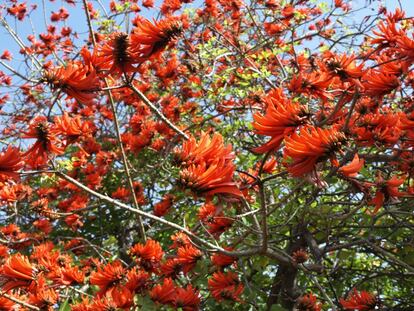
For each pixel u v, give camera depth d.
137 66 2.33
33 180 6.83
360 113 3.27
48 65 7.44
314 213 3.84
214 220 3.41
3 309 2.82
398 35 2.56
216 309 4.07
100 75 2.41
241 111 5.59
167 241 6.43
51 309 2.85
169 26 2.26
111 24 6.87
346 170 1.97
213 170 1.67
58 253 4.02
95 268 4.42
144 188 6.69
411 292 4.91
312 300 3.33
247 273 3.88
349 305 2.79
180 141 6.15
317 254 3.88
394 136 2.67
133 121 6.58
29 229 6.08
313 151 1.68
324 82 2.62
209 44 5.68
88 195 6.32
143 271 3.08
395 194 2.29
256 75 5.00
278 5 6.44
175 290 2.96
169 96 6.59
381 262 5.35
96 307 2.75
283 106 1.84
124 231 7.02
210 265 3.46
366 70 2.57
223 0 6.88
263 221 2.18
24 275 2.80
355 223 4.72
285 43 6.16
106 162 6.46
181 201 5.43
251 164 4.84
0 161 2.07
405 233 4.59
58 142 2.38
